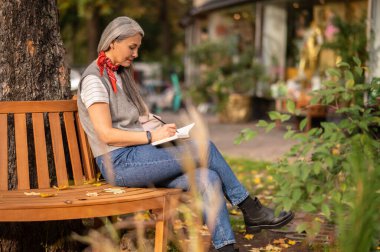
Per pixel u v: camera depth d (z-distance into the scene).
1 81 4.30
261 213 4.12
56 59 4.52
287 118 4.97
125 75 4.21
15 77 4.32
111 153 4.04
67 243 4.44
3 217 3.50
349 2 12.89
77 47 33.59
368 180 2.57
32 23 4.37
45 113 4.41
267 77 15.94
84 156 4.31
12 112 4.11
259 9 16.30
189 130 4.04
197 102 17.28
